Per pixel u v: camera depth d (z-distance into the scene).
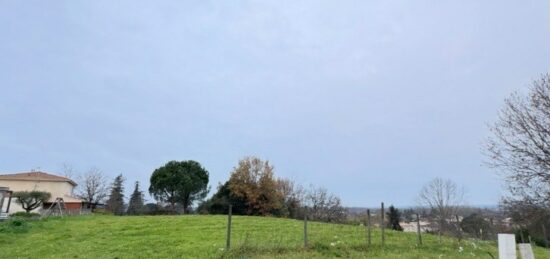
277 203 61.75
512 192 18.94
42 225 29.22
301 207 68.38
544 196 18.06
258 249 16.56
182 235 22.94
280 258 15.20
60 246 20.41
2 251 19.22
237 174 60.88
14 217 36.97
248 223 29.36
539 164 17.89
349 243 19.03
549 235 29.12
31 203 53.53
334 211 70.44
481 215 31.09
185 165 68.50
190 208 67.50
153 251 18.12
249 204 60.66
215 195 62.38
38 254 18.28
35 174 68.19
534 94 18.64
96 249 19.27
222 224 28.27
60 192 66.25
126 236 23.53
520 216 19.59
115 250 18.83
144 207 66.44
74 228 28.11
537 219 18.95
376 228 28.02
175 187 65.69
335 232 24.02
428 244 20.73
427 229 37.91
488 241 25.61
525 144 18.39
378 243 19.58
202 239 21.09
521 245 8.50
